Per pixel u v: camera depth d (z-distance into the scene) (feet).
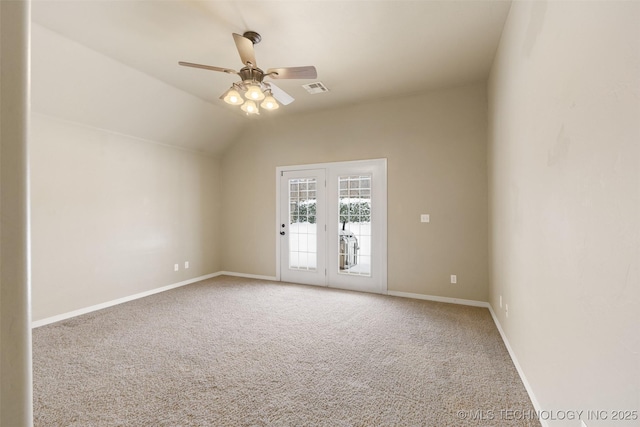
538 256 6.05
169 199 15.81
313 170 16.33
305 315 11.65
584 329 4.21
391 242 14.43
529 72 6.49
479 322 10.91
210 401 6.53
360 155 15.11
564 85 4.78
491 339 9.49
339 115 15.62
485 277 12.71
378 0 7.90
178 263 16.24
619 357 3.41
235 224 18.66
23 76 0.97
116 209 13.35
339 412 6.19
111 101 12.14
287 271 17.10
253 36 9.36
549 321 5.49
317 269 16.28
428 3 8.02
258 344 9.20
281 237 17.26
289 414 6.13
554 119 5.18
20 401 0.97
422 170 13.82
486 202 12.71
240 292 14.88
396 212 14.33
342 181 15.64
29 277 0.99
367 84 12.90
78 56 10.15
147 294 14.55
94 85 11.25
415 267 13.94
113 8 8.19
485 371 7.65
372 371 7.68
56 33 9.27
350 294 14.49
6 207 0.93
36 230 10.79
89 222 12.36
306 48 10.12
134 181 14.14
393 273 14.39
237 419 5.99
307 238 16.57
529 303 6.66
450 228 13.32
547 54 5.47
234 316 11.56
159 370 7.74
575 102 4.43
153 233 14.96
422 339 9.51
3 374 0.93
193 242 17.15
